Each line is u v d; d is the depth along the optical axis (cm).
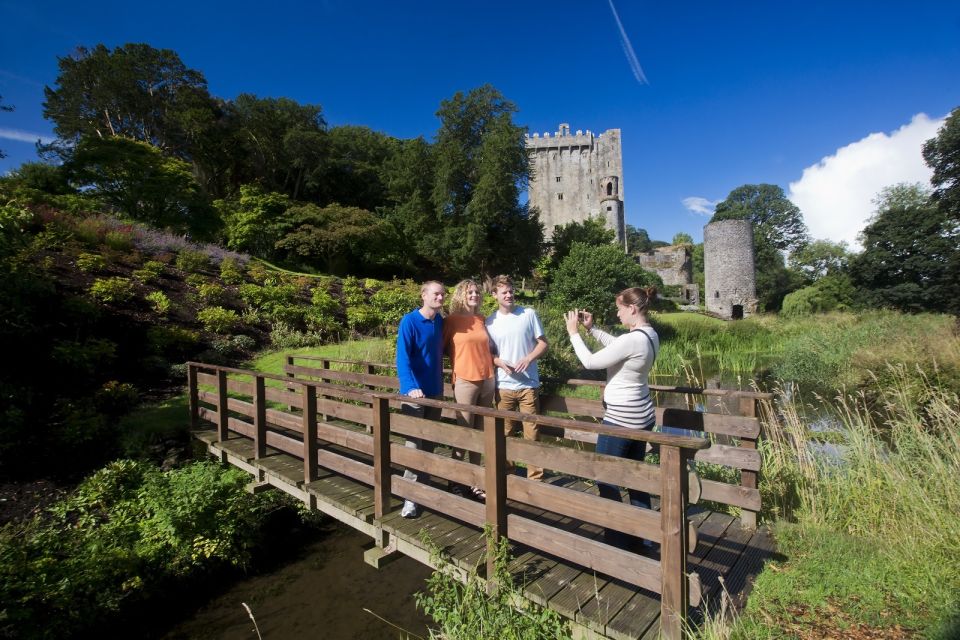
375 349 1015
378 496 327
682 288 4997
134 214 2253
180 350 992
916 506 330
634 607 229
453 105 3619
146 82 3253
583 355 281
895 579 267
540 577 256
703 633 213
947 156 2469
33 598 385
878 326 1675
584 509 232
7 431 576
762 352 1898
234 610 429
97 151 2131
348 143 3947
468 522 296
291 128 3550
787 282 4497
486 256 3319
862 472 402
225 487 509
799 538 319
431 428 299
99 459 591
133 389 759
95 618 404
